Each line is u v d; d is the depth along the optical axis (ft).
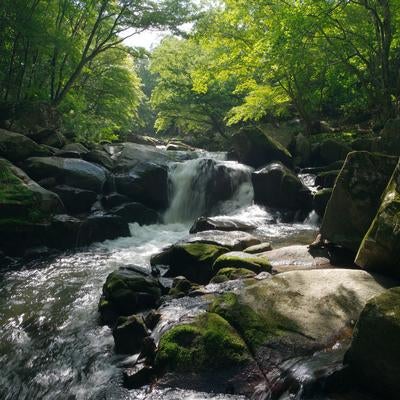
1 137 41.39
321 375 12.04
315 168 49.03
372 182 23.06
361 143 49.52
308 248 25.84
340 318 15.56
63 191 40.42
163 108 102.68
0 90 55.26
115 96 89.20
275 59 53.78
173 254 26.02
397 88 52.31
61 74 64.44
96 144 57.21
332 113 80.38
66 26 65.87
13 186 35.32
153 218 44.91
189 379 13.75
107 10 65.21
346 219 23.86
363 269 19.86
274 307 16.16
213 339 14.64
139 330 17.28
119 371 15.78
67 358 17.49
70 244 35.65
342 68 61.87
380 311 11.84
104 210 42.98
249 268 22.72
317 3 47.80
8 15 51.26
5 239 32.60
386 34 48.88
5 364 17.39
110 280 21.88
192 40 69.82
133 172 46.68
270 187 44.57
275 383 12.82
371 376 11.70
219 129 102.37
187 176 49.67
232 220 38.73
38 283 26.86
